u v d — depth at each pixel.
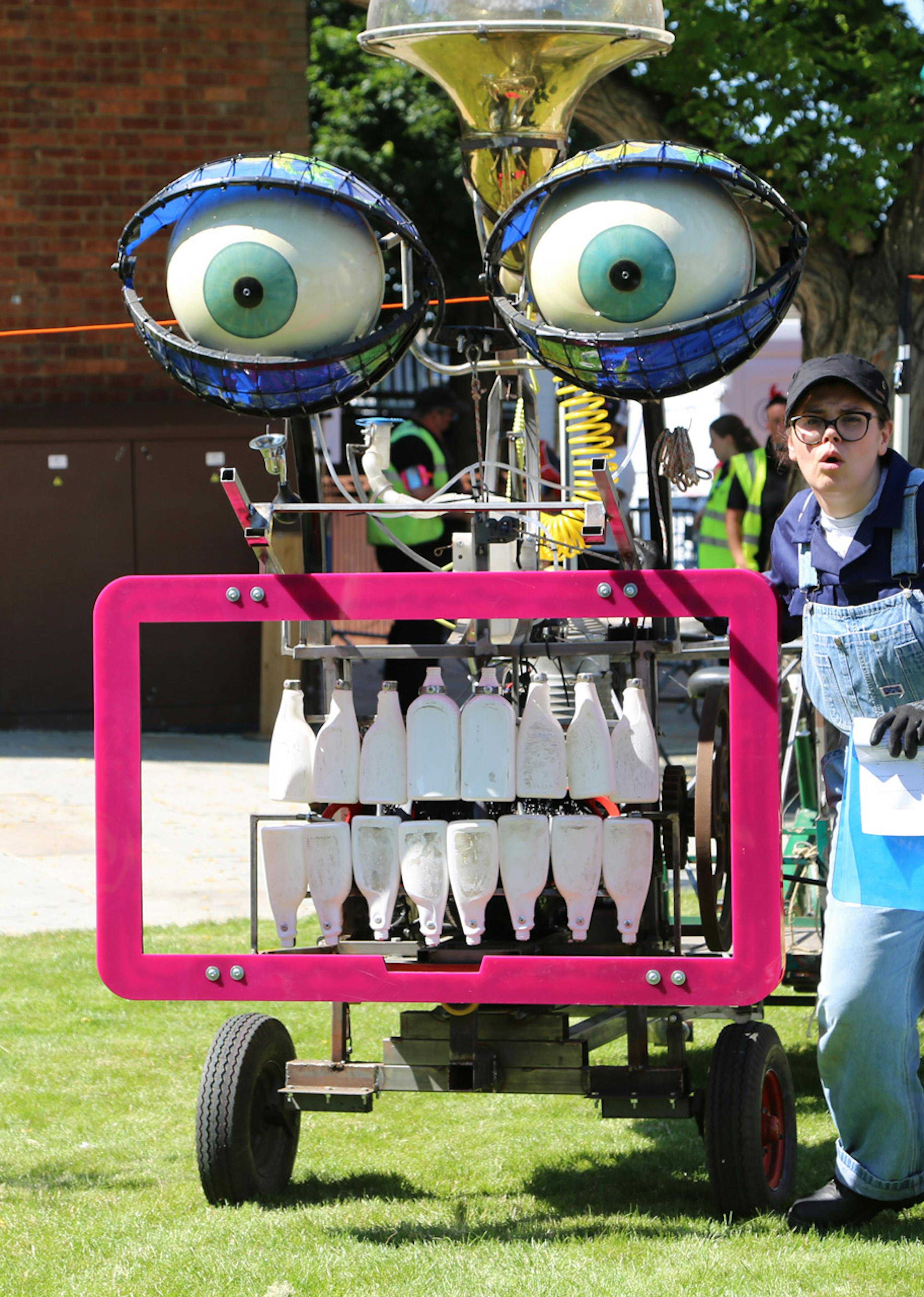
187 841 25.23
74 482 35.56
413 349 12.23
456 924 11.55
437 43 12.21
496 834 10.45
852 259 28.98
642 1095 11.19
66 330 27.94
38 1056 15.84
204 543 35.91
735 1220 11.18
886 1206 11.01
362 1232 11.05
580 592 10.06
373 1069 11.51
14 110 36.38
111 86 36.59
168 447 35.75
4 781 29.66
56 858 24.31
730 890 11.61
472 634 11.55
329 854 10.63
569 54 12.27
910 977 10.48
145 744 34.34
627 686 10.56
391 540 11.48
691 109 27.88
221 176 10.01
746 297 9.88
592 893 10.41
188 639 36.25
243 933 19.91
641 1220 11.22
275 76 37.03
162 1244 10.74
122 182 36.81
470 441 34.44
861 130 27.20
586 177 9.95
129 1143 13.43
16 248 36.62
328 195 10.01
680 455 10.88
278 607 10.23
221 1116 11.43
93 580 35.75
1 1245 10.91
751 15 27.45
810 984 13.82
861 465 10.11
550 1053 11.26
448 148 62.09
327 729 10.52
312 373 10.36
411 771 10.34
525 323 10.23
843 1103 10.78
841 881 10.55
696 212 9.78
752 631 9.95
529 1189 12.23
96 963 18.47
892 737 9.91
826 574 10.36
